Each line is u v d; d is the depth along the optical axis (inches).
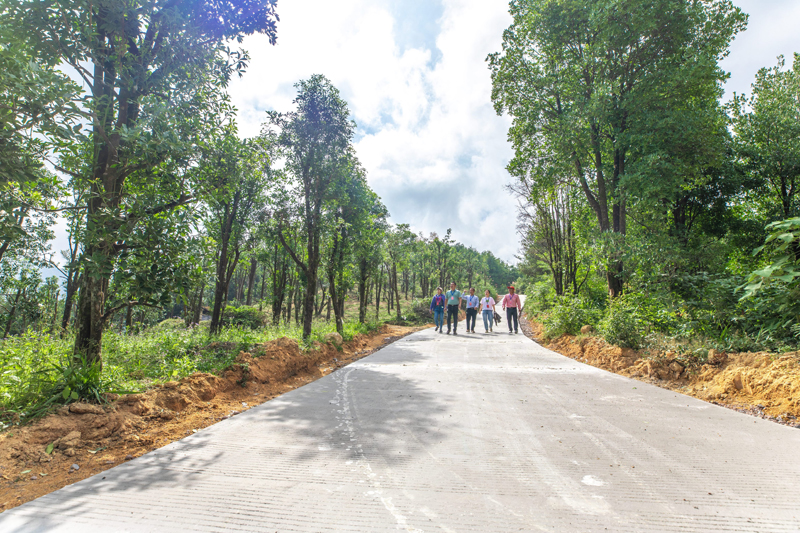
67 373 167.3
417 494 106.5
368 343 537.6
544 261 984.9
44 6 173.0
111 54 207.8
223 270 478.6
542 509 98.0
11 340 271.4
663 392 225.5
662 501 101.9
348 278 679.1
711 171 561.0
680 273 403.2
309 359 331.0
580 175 527.5
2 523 92.4
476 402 206.7
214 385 223.1
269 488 110.5
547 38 500.1
